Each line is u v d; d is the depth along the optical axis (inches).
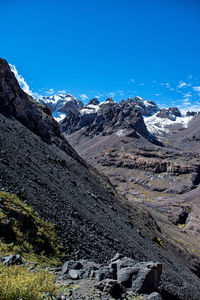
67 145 2706.7
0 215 524.4
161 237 2566.4
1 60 2129.7
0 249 445.1
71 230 817.5
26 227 587.5
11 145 1298.0
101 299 350.3
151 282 451.5
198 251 3393.2
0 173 820.0
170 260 1811.0
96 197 1685.5
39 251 550.6
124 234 1397.6
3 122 1605.6
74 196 1316.4
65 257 621.3
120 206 2293.3
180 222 5989.2
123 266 502.6
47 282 339.0
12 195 714.2
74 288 362.9
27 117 2123.5
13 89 2133.4
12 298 266.8
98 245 885.2
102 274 436.8
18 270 355.6
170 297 625.9
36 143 1787.6
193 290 1414.9
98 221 1211.2
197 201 7327.8
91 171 2837.1
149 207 6815.9
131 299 387.2
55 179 1332.4
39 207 785.6
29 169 1136.2
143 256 1270.9
